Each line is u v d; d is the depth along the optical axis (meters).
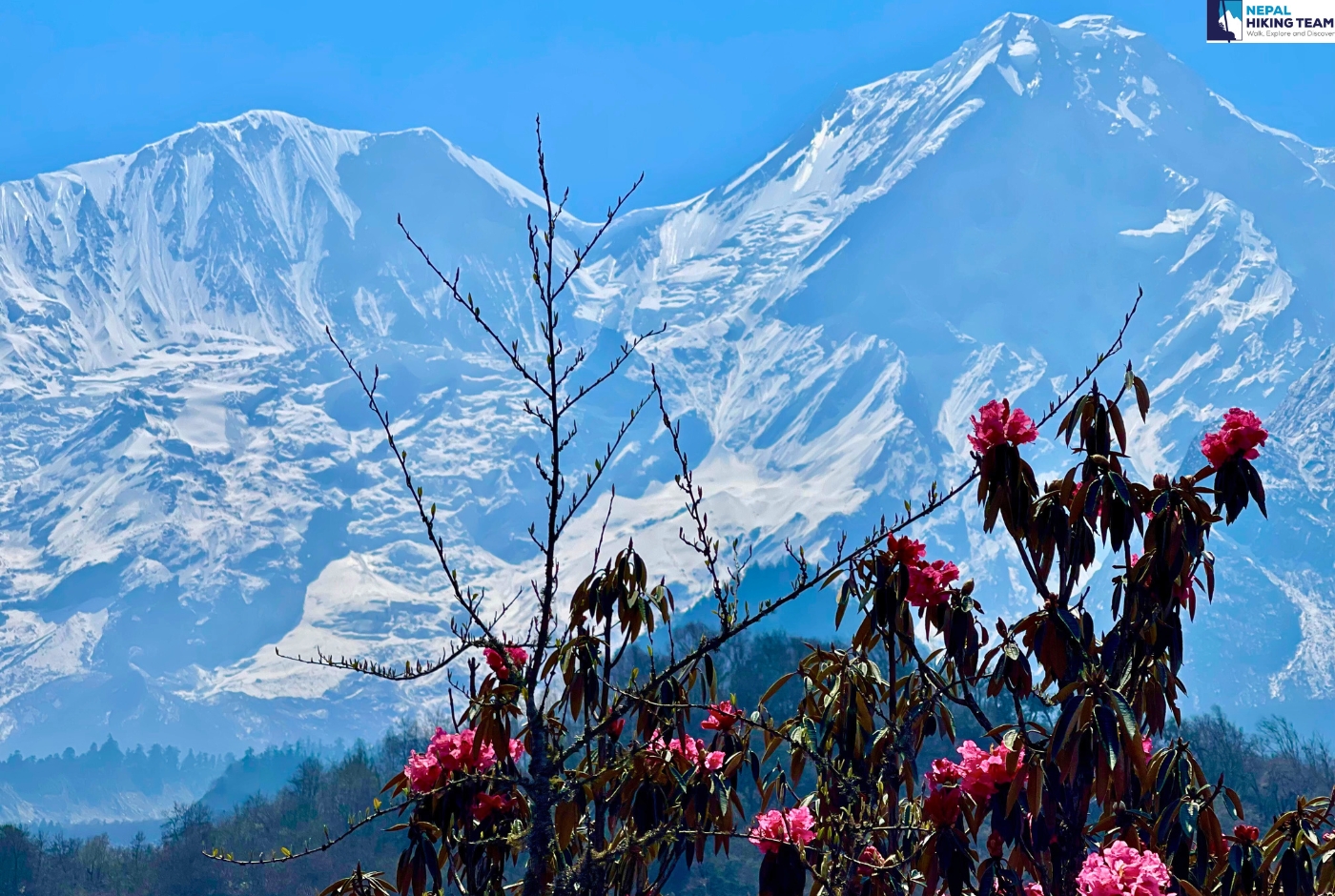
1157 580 16.66
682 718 17.22
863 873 16.66
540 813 15.70
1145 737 17.75
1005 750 16.25
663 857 16.98
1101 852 15.20
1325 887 16.66
